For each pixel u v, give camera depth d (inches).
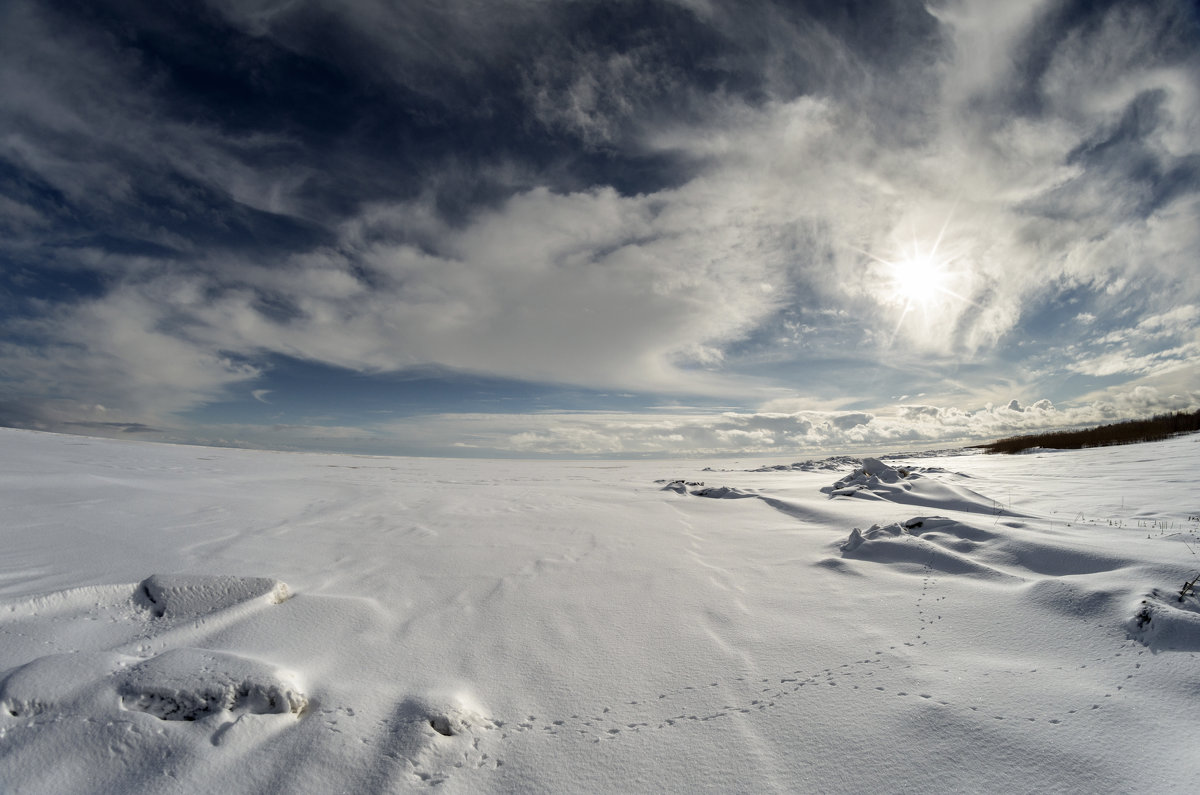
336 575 167.2
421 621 134.7
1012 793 74.5
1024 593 134.6
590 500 365.4
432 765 82.0
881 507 279.3
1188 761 76.1
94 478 317.7
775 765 83.4
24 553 160.9
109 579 142.9
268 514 259.8
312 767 80.0
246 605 128.7
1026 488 360.5
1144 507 249.3
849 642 121.9
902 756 83.4
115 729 81.8
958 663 109.1
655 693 104.1
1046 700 93.6
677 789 79.2
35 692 85.2
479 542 220.1
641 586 164.6
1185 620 106.8
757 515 299.1
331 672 106.8
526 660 116.7
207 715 87.2
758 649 120.9
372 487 412.5
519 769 83.2
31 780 74.1
